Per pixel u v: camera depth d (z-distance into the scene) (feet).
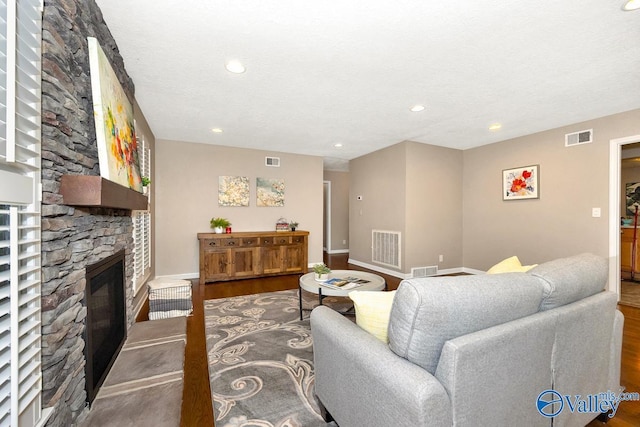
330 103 9.81
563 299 4.10
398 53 6.74
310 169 18.11
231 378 6.02
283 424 4.70
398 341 3.31
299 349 7.31
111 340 6.30
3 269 3.21
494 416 3.26
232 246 14.42
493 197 15.12
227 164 15.81
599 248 11.13
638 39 6.15
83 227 4.83
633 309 10.11
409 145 14.97
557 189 12.44
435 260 15.84
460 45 6.42
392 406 3.06
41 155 3.64
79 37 4.57
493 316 3.38
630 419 4.82
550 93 9.00
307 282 9.03
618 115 10.64
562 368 3.98
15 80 2.97
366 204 18.07
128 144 6.84
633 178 16.44
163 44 6.34
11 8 2.91
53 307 3.81
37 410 3.43
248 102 9.71
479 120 11.62
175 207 14.57
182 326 8.59
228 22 5.63
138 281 9.59
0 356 2.92
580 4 5.14
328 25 5.73
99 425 4.53
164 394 5.34
